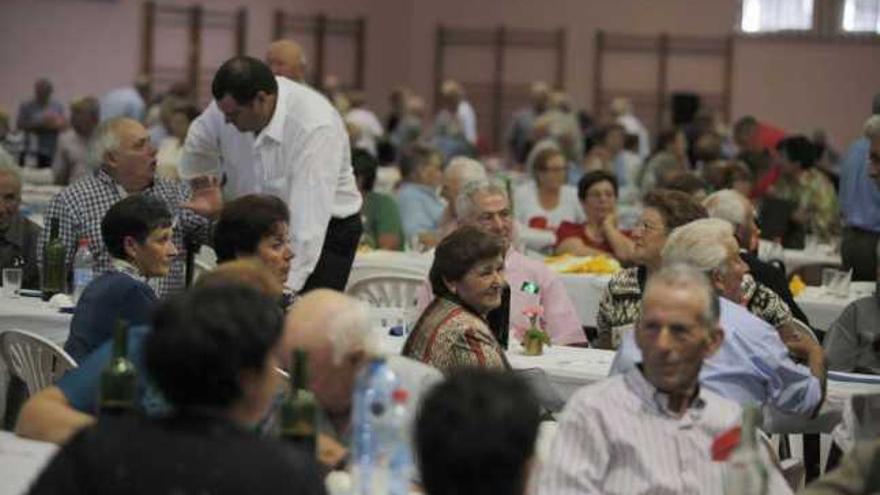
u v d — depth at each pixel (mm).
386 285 16672
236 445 6172
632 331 10391
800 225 24562
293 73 17734
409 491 7676
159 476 6074
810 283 22359
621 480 8695
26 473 7914
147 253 11859
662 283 8742
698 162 33344
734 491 7582
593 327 17891
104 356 8508
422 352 10578
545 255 20406
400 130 44750
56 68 43781
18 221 15805
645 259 13344
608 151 37531
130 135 14695
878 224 20562
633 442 8688
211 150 14805
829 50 49750
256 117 14078
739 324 10906
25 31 43094
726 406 8883
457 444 5910
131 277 11242
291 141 14242
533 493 8609
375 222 21203
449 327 10539
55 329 13656
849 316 13555
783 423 11695
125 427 6258
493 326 12461
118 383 7992
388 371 7809
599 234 19453
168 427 6219
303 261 14156
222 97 14016
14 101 43000
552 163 23250
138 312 11125
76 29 44094
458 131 44156
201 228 14672
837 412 11828
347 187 14664
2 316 13664
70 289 14680
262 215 11156
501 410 5941
